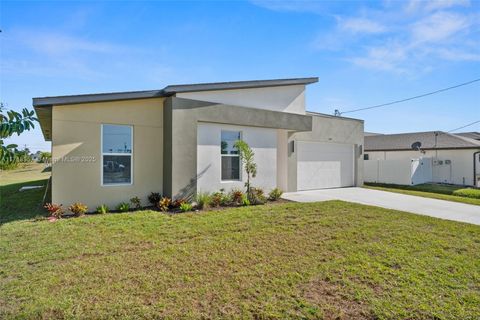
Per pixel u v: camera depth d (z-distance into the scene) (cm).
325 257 486
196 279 397
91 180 832
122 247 521
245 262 460
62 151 792
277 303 340
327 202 991
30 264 441
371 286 386
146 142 924
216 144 996
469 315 320
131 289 365
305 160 1413
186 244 541
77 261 454
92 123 834
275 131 1155
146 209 859
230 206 911
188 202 895
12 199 1034
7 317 301
